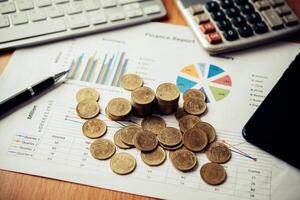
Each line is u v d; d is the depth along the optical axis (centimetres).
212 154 44
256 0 57
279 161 44
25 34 54
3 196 42
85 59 54
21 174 43
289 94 48
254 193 42
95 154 44
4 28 54
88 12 56
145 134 45
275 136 45
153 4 58
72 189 42
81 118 47
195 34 55
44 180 43
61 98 49
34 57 53
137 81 51
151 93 47
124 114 47
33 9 55
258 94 51
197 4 57
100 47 55
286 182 43
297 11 59
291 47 56
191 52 55
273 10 56
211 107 49
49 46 55
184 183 42
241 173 43
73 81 51
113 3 57
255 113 47
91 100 49
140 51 55
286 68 53
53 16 55
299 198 42
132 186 42
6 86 50
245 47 55
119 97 49
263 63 54
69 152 45
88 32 56
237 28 55
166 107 47
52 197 42
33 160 44
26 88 49
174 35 57
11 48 54
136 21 57
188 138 45
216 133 46
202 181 43
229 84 51
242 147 45
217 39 54
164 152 44
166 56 54
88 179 43
